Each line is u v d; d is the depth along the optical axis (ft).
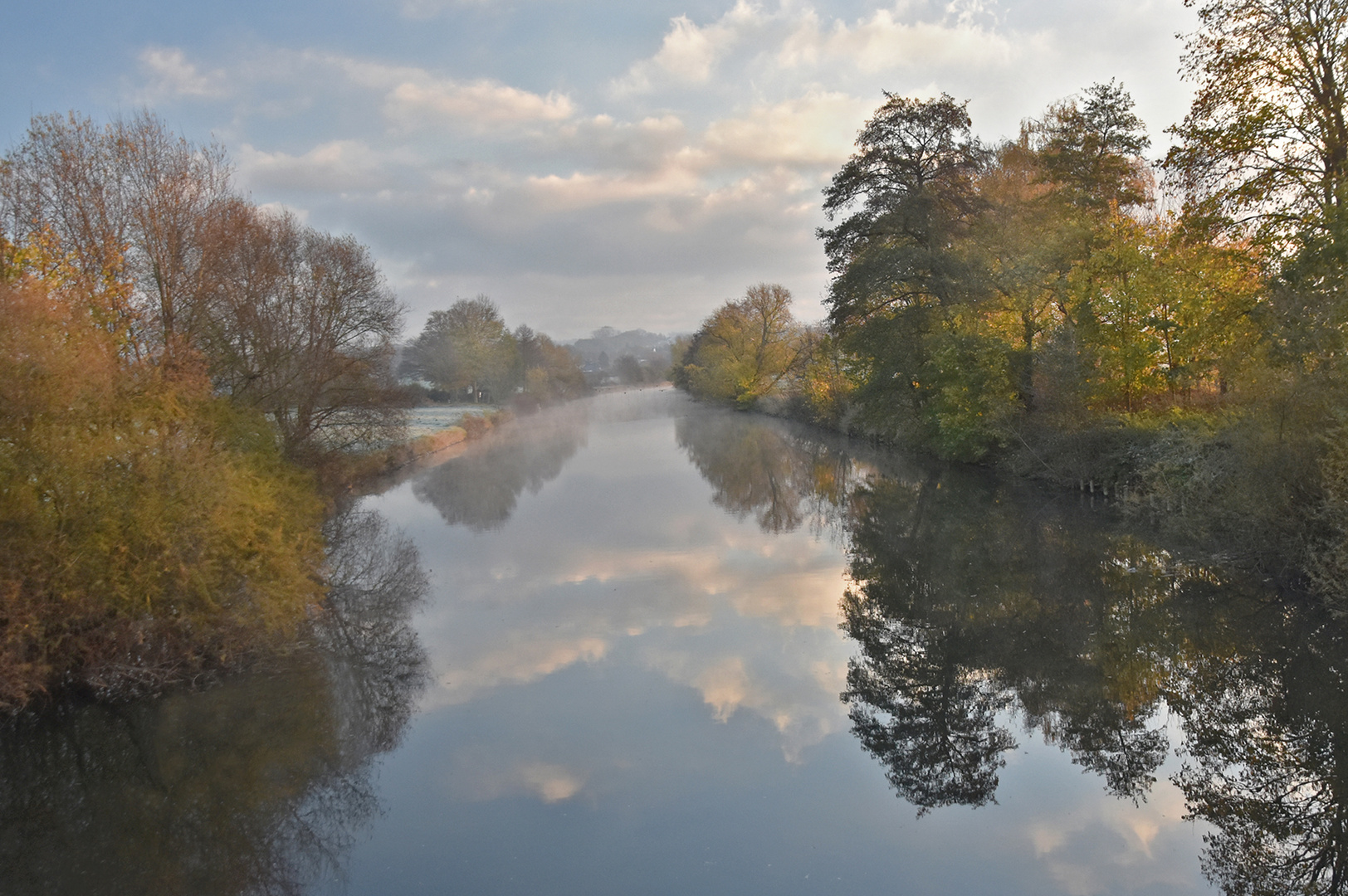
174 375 38.01
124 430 30.83
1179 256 65.67
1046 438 70.28
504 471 103.35
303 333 65.67
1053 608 38.91
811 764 24.75
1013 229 81.92
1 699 26.58
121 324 42.45
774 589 44.78
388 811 22.56
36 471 27.55
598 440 149.48
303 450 65.10
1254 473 38.60
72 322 30.48
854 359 113.19
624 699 29.96
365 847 20.76
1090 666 31.78
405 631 38.73
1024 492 71.26
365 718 28.60
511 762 25.22
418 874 19.57
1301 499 36.58
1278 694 28.14
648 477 96.17
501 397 242.58
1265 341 43.27
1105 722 27.14
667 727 27.50
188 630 31.55
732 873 19.26
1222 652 32.01
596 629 38.32
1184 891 18.11
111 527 28.73
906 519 63.72
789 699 29.78
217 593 31.76
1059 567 45.93
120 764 25.79
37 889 19.67
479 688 31.35
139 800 23.79
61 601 27.81
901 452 109.50
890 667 32.68
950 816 21.72
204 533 30.91
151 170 48.91
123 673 29.60
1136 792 22.66
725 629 37.96
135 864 20.57
